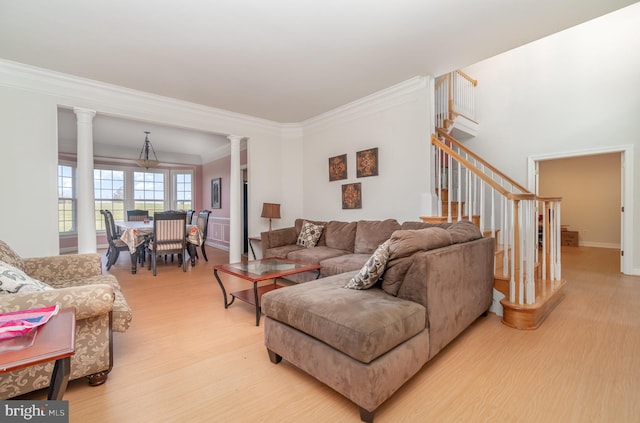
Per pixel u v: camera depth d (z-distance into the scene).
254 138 5.29
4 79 3.23
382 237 3.63
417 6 2.33
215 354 2.05
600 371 1.80
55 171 3.51
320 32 2.68
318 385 1.70
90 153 3.75
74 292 1.50
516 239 2.56
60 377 1.02
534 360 1.94
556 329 2.42
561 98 4.75
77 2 2.26
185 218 4.63
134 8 2.33
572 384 1.67
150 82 3.74
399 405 1.51
